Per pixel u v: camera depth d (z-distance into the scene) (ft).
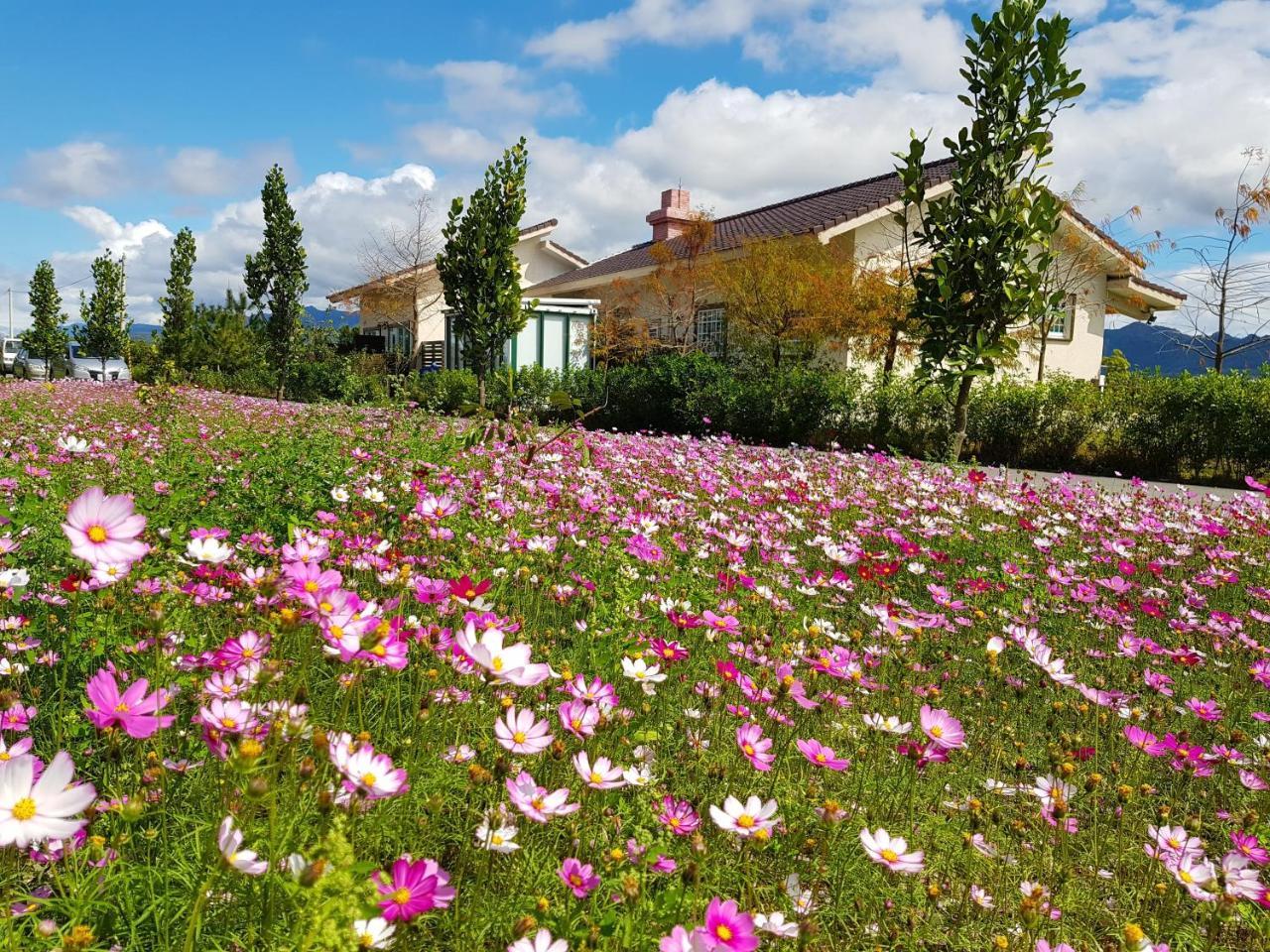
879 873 6.70
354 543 10.58
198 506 13.34
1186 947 6.34
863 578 13.12
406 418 29.17
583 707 5.92
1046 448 41.55
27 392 48.44
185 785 5.85
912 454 42.42
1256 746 9.12
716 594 11.65
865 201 61.21
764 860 6.42
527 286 96.68
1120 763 9.22
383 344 104.01
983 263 29.53
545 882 5.43
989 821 7.36
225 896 4.74
